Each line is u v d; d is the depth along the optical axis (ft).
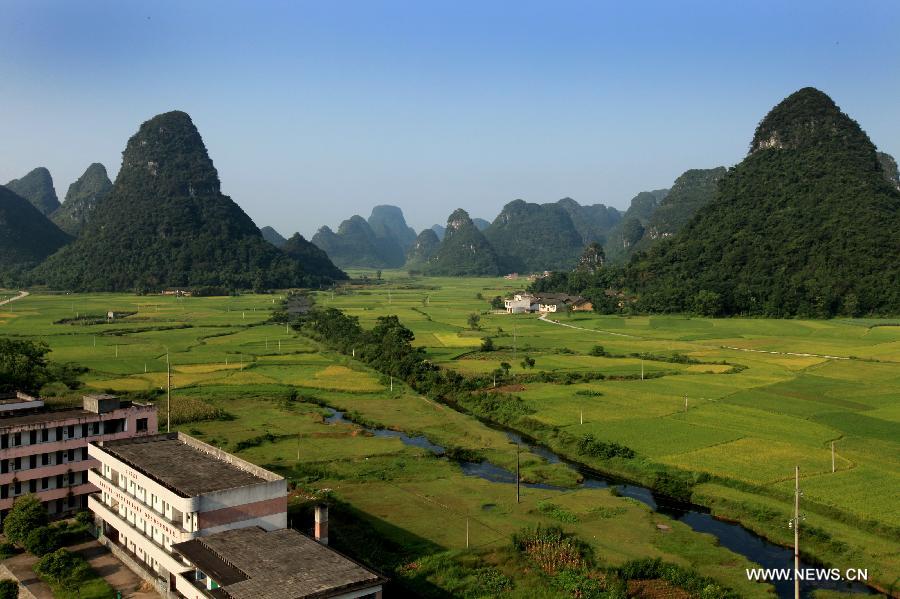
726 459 252.21
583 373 418.92
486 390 377.71
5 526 188.34
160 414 323.57
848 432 285.64
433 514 209.87
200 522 157.99
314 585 135.95
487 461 268.82
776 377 407.23
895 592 160.66
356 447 283.79
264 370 451.94
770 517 202.49
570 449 277.44
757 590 161.27
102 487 201.26
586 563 172.35
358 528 197.88
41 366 351.67
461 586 162.71
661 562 171.32
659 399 352.49
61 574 171.01
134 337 586.86
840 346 522.47
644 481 241.55
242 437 293.64
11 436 208.85
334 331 587.68
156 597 162.09
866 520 193.67
